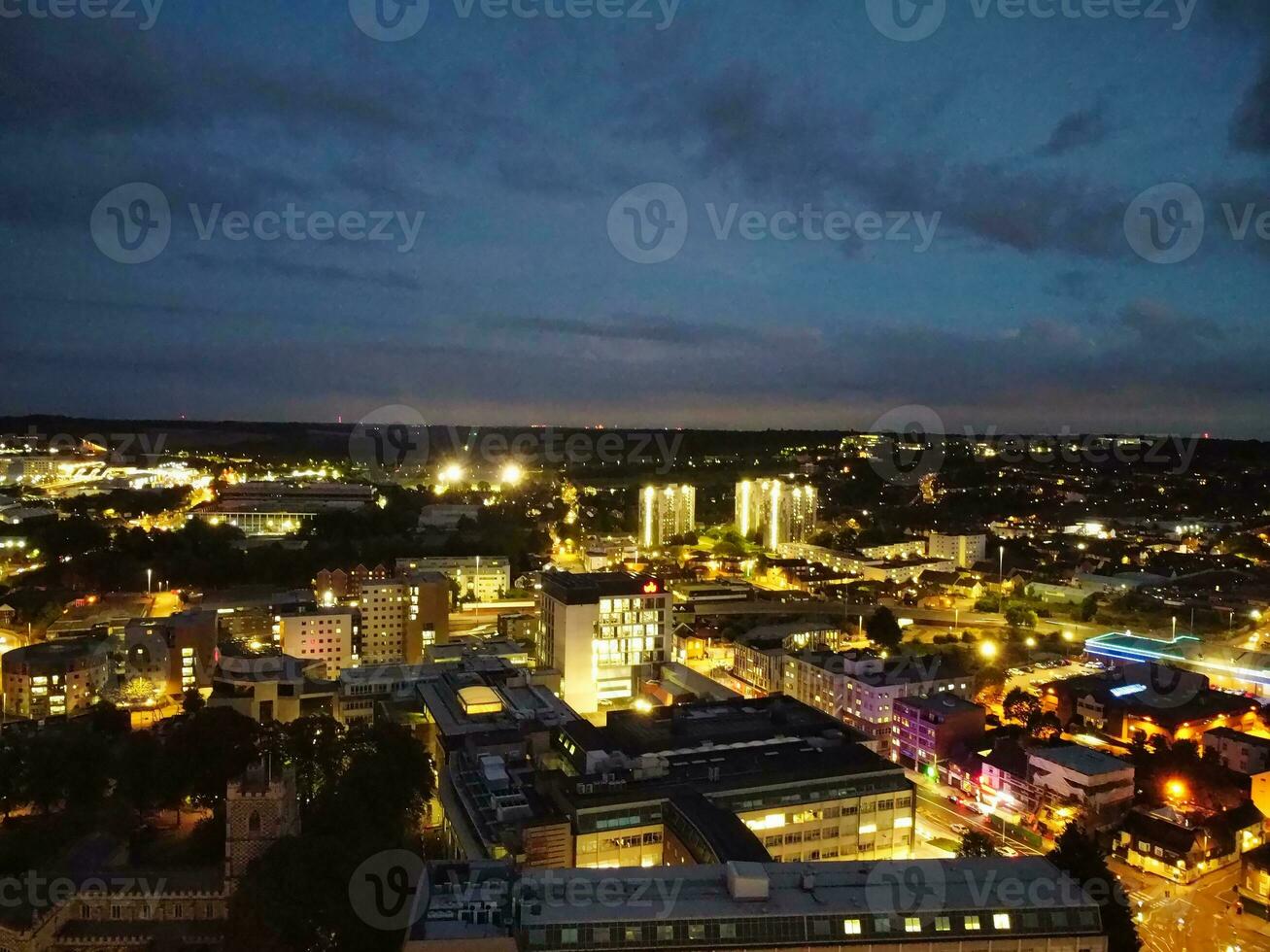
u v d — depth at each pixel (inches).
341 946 5022.1
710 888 4694.9
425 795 7416.3
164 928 5625.0
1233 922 6284.5
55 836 6786.4
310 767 7613.2
